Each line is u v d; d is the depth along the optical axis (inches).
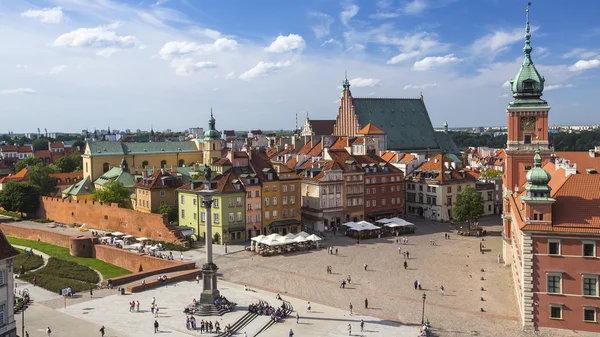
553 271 2903.5
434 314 3346.5
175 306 3513.8
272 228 5728.3
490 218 7012.8
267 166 5910.4
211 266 3432.6
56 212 6692.9
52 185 7716.5
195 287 3964.1
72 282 4077.3
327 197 6097.4
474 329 3068.4
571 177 3139.8
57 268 4468.5
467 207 5812.0
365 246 5315.0
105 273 4436.5
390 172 6756.9
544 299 2935.5
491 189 7224.4
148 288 3934.5
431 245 5349.4
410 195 7239.2
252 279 4156.0
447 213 6776.6
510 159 4749.0
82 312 3398.1
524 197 2942.9
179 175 7140.8
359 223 5787.4
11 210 6983.3
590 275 2844.5
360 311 3422.7
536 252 2930.6
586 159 5167.3
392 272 4343.0
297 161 7362.2
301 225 6117.1
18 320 3230.8
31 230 5718.5
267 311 3351.4
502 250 5014.8
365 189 6525.6
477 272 4323.3
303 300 3656.5
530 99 4722.0
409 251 5073.8
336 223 6186.0
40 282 4072.3
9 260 2699.3
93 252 4992.6
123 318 3280.0
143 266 4505.4
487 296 3695.9
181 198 5782.5
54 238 5472.4
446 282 4047.7
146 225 5551.2
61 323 3189.0
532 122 4702.3
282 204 5816.9
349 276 4062.5
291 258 4827.8
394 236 5826.8
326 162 6412.4
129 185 7180.1
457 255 4911.4
